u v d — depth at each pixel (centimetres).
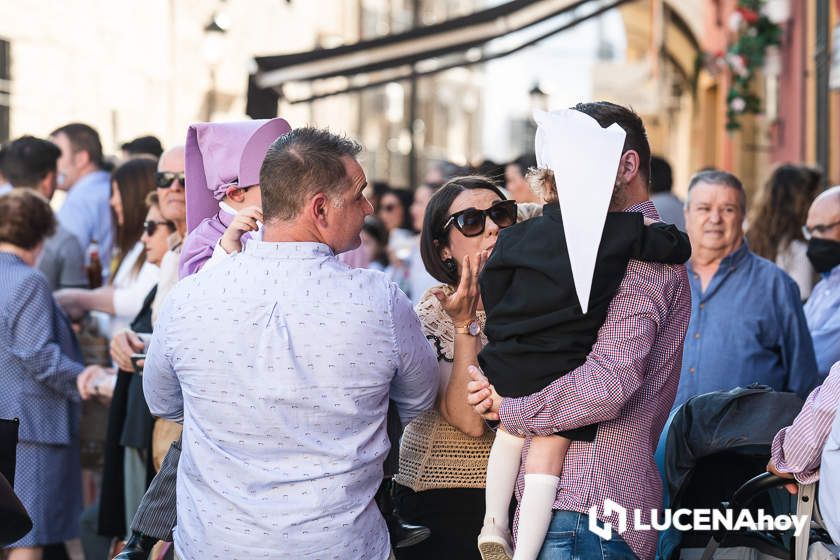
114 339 543
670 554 415
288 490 353
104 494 553
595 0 1154
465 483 420
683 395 552
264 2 2561
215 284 362
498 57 1213
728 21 1619
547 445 362
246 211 410
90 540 648
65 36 1769
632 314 353
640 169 373
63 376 642
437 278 442
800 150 1223
